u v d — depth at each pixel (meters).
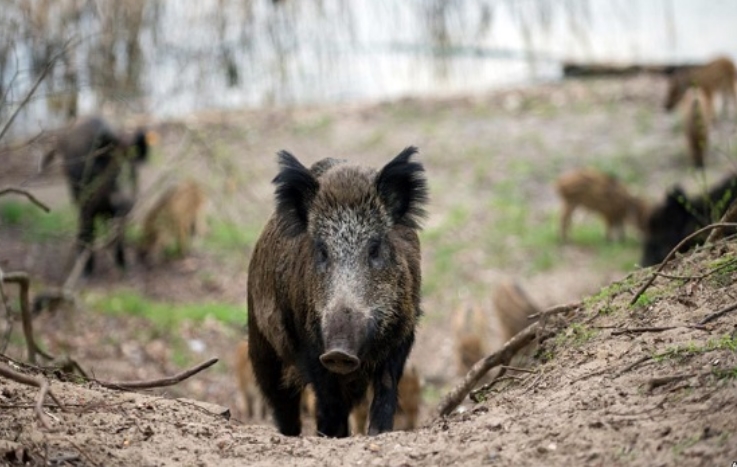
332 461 9.42
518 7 42.44
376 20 40.16
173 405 11.16
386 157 36.06
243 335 22.95
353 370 10.94
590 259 29.73
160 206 29.02
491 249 30.34
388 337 11.87
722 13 50.09
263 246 13.00
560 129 38.56
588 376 10.41
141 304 24.88
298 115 39.53
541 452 8.82
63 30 25.47
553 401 10.07
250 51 35.31
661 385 9.48
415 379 17.75
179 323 23.77
